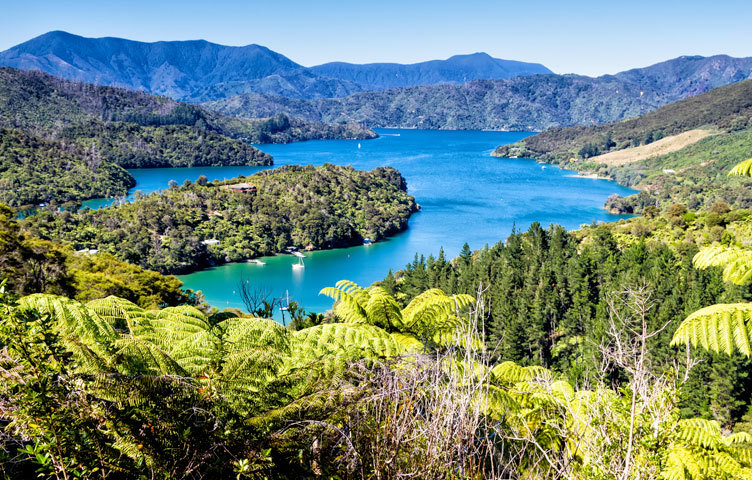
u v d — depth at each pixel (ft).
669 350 73.72
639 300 9.91
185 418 8.70
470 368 9.18
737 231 224.33
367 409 9.13
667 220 271.08
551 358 124.77
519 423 12.48
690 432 15.94
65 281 84.79
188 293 65.98
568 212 502.79
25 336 7.92
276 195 468.34
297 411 9.32
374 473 8.10
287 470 9.12
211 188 463.83
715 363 80.07
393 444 8.30
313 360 12.90
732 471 14.88
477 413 8.46
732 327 14.11
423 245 396.37
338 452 9.06
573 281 153.89
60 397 7.73
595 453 9.02
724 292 118.01
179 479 8.42
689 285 138.21
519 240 232.94
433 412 8.44
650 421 8.84
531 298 151.02
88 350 9.18
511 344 116.57
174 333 13.03
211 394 9.39
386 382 9.50
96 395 8.20
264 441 8.95
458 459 7.80
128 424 8.35
